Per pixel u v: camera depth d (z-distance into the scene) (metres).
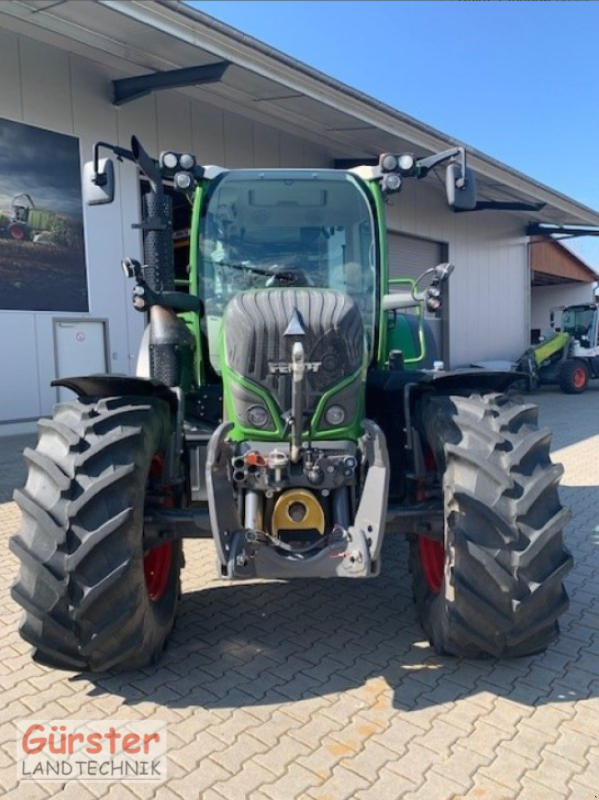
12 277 9.58
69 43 9.51
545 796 2.16
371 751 2.38
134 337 11.02
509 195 16.70
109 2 8.28
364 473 2.79
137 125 11.02
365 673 2.92
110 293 10.70
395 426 3.43
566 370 16.25
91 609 2.55
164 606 3.12
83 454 2.63
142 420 2.80
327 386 2.73
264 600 3.75
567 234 22.28
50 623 2.55
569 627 3.36
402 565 4.32
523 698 2.71
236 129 12.52
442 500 2.97
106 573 2.55
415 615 3.53
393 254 16.66
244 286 3.63
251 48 9.70
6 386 9.58
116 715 2.63
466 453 2.72
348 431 2.78
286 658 3.07
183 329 3.54
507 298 21.55
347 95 11.34
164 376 3.43
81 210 10.31
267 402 2.73
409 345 4.63
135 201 11.01
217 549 2.54
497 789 2.19
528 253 22.64
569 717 2.59
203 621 3.48
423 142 13.27
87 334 10.47
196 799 2.17
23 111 9.57
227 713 2.63
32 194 9.73
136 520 2.65
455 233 18.69
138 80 10.30
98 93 10.44
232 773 2.28
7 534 4.98
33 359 9.84
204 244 3.65
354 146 13.85
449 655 3.06
